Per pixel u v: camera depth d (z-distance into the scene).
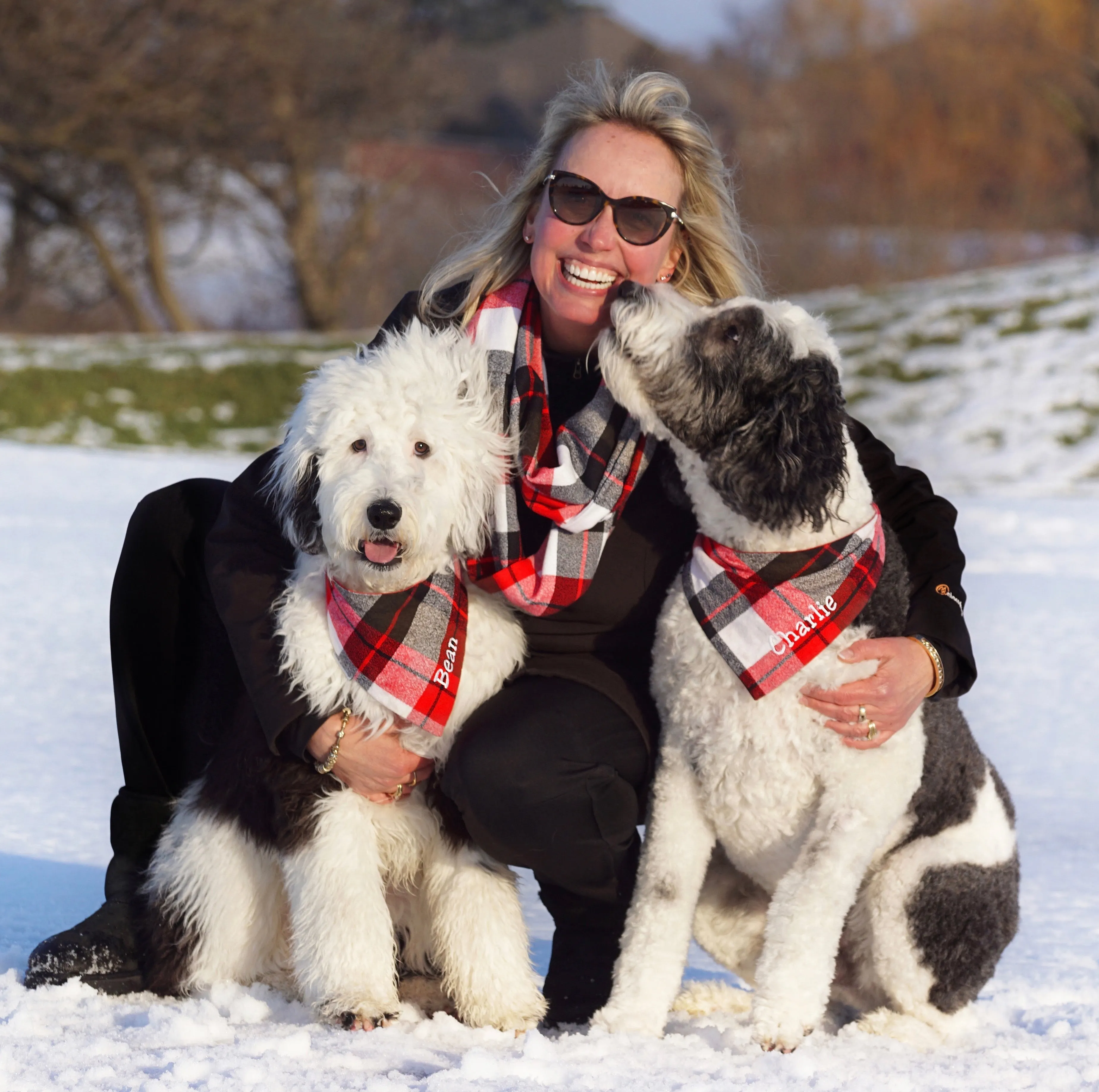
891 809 3.75
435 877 3.97
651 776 4.09
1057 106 45.66
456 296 4.57
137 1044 3.32
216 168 37.22
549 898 4.08
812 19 48.88
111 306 45.84
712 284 4.59
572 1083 3.07
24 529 13.76
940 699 4.00
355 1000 3.61
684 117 4.43
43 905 4.55
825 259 43.81
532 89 58.47
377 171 41.94
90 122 32.44
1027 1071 3.38
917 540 4.20
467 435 4.05
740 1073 3.25
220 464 20.47
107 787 6.09
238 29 33.50
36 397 26.92
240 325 46.66
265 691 3.85
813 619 3.75
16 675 8.31
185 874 4.01
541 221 4.26
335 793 3.83
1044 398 25.84
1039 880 5.29
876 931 3.97
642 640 4.20
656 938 3.78
